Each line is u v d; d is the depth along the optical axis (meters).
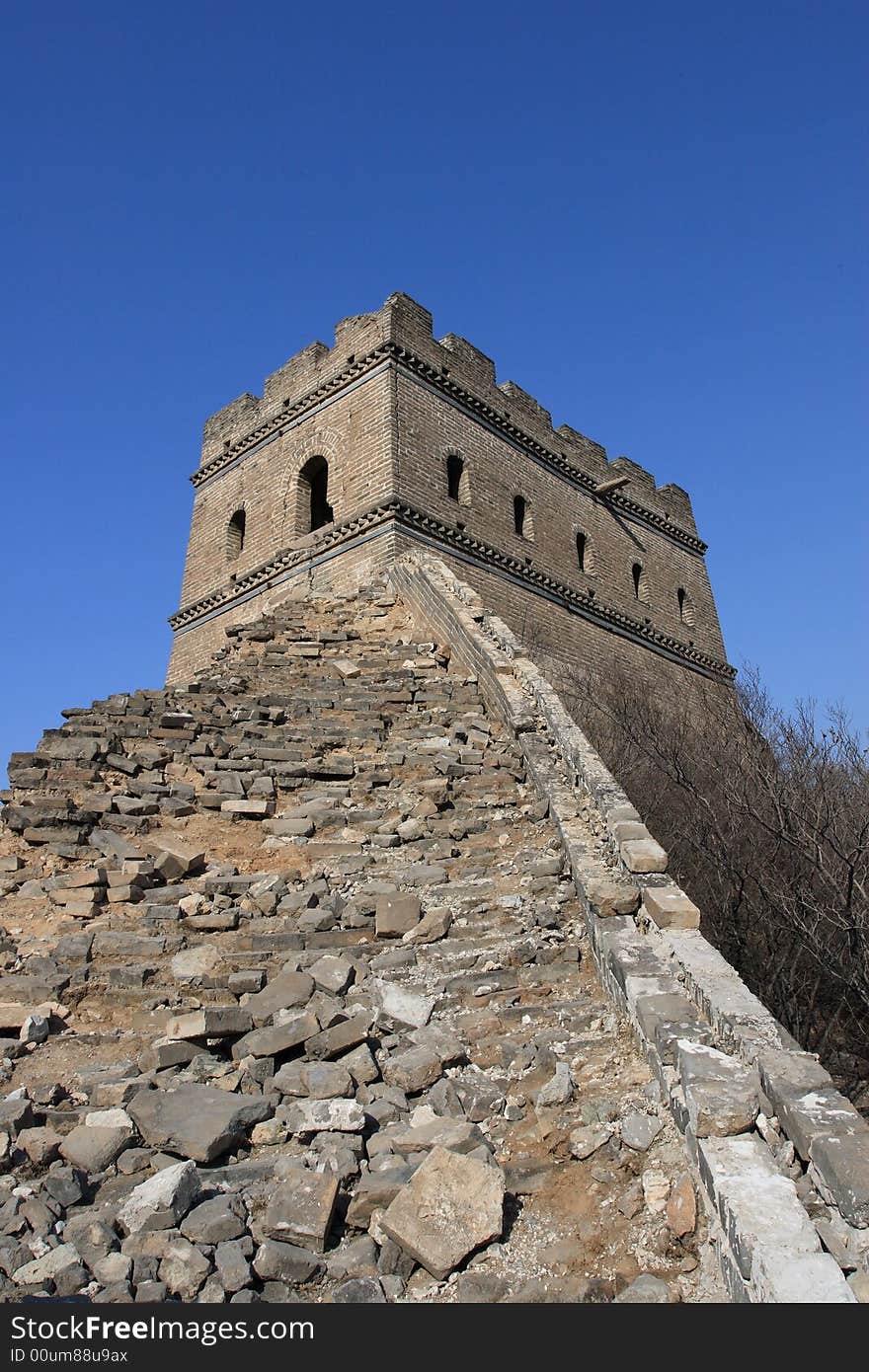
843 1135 4.46
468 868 9.45
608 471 32.53
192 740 11.66
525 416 28.84
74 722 11.41
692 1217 4.57
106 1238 4.63
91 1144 5.28
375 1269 4.57
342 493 23.83
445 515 23.70
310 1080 5.98
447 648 15.80
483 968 7.70
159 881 8.94
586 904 8.09
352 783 11.23
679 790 15.27
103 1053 6.51
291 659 15.19
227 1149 5.44
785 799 13.20
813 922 11.79
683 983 6.42
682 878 13.63
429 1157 4.97
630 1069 6.05
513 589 25.09
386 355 23.77
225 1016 6.58
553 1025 6.86
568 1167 5.29
